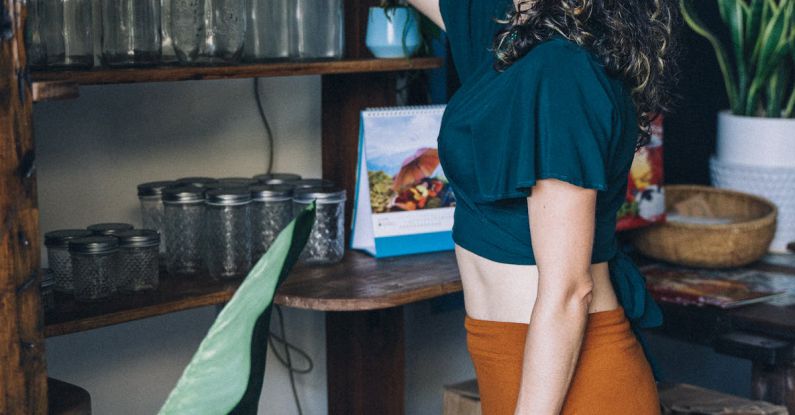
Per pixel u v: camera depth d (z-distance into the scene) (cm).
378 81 290
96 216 258
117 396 270
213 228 232
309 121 305
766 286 298
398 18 262
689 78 388
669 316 289
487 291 183
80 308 206
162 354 279
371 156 263
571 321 163
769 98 352
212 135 281
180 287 226
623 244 346
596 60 167
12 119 145
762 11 341
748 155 345
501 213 175
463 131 179
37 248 152
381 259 263
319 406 323
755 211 338
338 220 255
